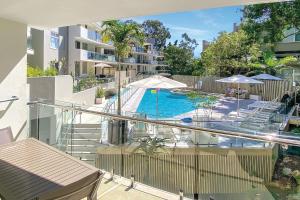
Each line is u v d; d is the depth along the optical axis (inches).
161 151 149.2
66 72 928.9
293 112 471.5
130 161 151.6
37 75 458.0
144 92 979.9
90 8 141.1
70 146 168.6
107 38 648.4
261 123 281.1
